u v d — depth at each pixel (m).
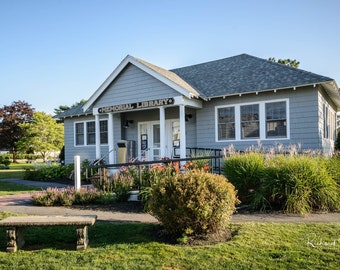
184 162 12.71
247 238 4.96
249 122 13.20
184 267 4.02
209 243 4.90
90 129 19.30
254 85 13.01
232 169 8.21
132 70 14.80
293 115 12.16
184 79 16.39
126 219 6.74
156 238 5.24
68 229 6.02
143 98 14.38
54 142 41.97
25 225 4.90
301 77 12.09
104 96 15.77
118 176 9.76
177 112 15.90
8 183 14.79
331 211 7.09
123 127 17.72
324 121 13.44
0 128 41.16
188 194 5.15
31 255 4.70
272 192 7.33
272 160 8.20
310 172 7.32
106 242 5.14
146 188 8.27
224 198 5.24
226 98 13.77
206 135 14.31
